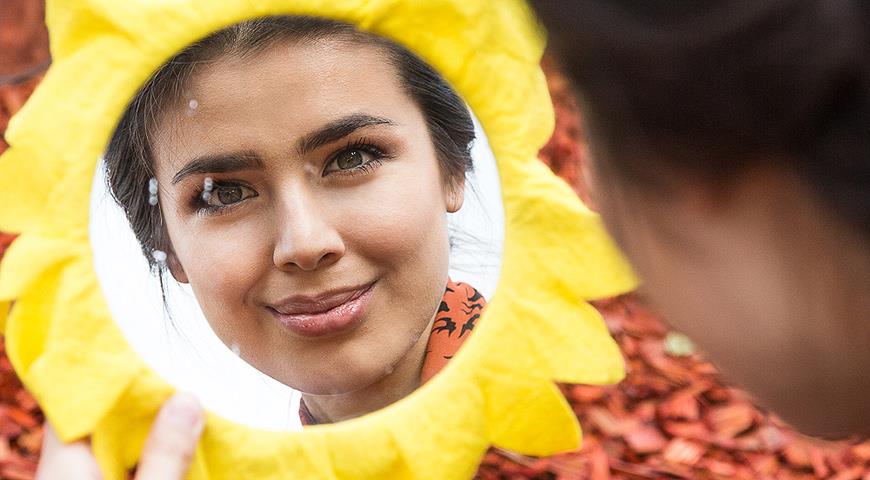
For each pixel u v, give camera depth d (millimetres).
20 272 725
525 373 761
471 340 765
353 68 811
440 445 754
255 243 822
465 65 766
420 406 757
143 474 725
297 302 810
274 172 820
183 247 813
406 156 820
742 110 516
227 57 800
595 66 545
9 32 2162
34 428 1312
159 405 746
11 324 728
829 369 587
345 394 820
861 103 502
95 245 746
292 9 752
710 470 1252
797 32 493
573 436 764
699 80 514
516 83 770
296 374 818
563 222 768
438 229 803
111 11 739
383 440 752
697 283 594
